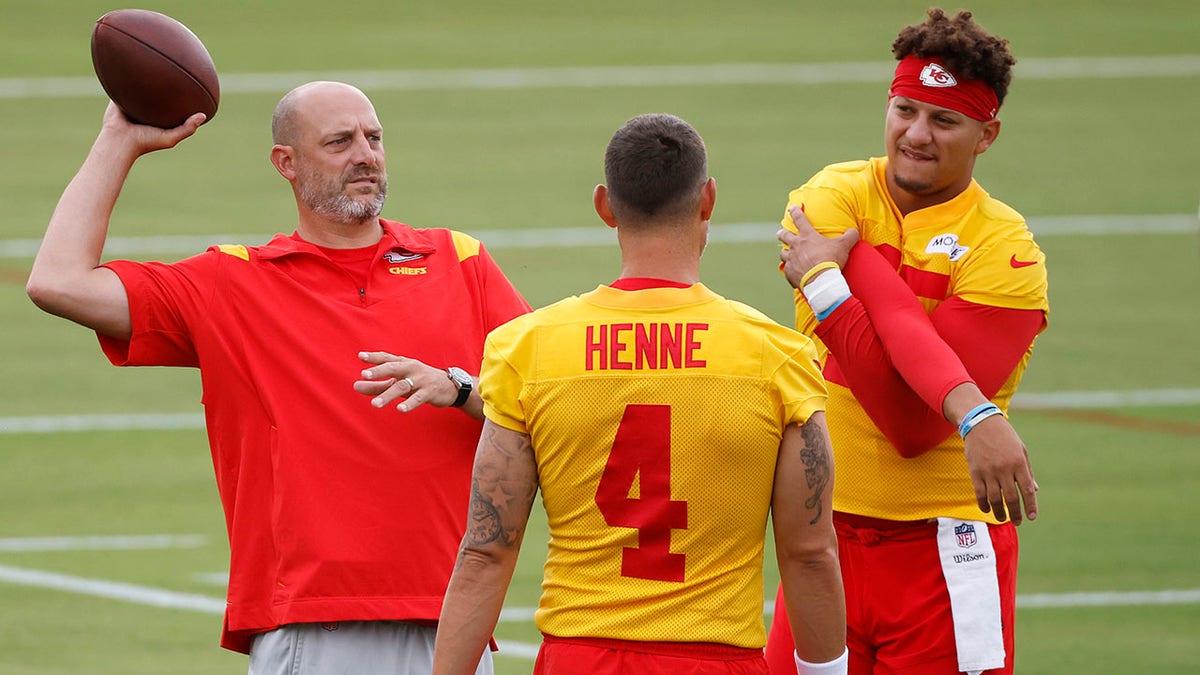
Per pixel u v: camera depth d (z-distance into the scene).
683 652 14.30
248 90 74.62
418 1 89.88
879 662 18.14
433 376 16.86
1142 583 30.84
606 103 74.31
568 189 62.62
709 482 14.28
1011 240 17.36
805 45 83.38
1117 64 81.00
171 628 28.75
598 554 14.42
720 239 56.75
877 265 17.12
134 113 17.84
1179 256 55.91
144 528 33.75
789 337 14.65
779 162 66.12
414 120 71.50
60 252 17.16
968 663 17.56
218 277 17.66
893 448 17.69
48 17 84.94
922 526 17.78
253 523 17.52
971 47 16.88
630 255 14.78
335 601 17.17
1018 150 68.56
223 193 61.16
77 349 46.34
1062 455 38.34
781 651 18.16
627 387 14.29
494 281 18.66
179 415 41.34
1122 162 67.12
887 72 79.12
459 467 17.62
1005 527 18.12
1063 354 46.28
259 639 17.64
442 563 17.48
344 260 18.03
